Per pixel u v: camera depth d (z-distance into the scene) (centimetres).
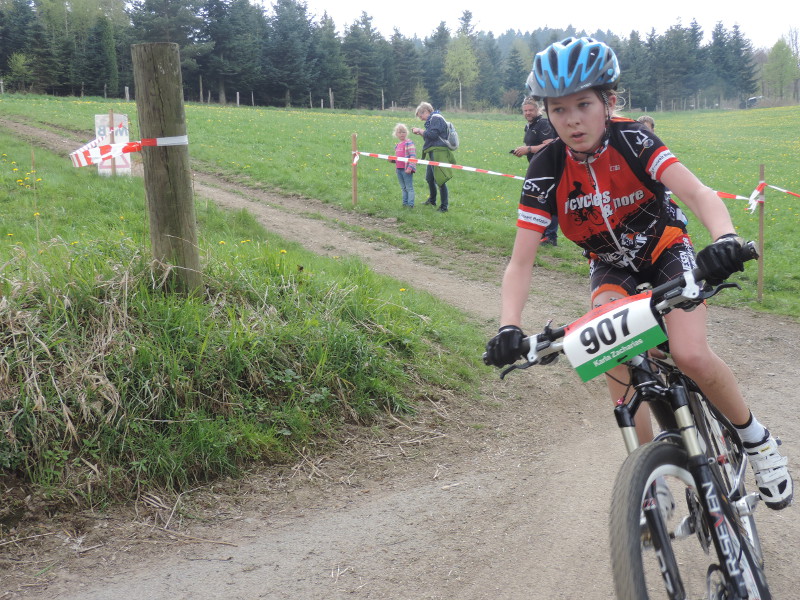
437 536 296
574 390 502
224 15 7181
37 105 2655
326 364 416
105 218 791
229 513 312
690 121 5688
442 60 10238
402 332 491
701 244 1112
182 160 411
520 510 320
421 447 388
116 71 6525
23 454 303
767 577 262
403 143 1173
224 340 389
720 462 216
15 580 256
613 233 233
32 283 380
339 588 256
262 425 367
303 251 822
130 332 370
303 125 2852
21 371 327
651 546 173
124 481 314
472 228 1066
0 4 6600
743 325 732
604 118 217
